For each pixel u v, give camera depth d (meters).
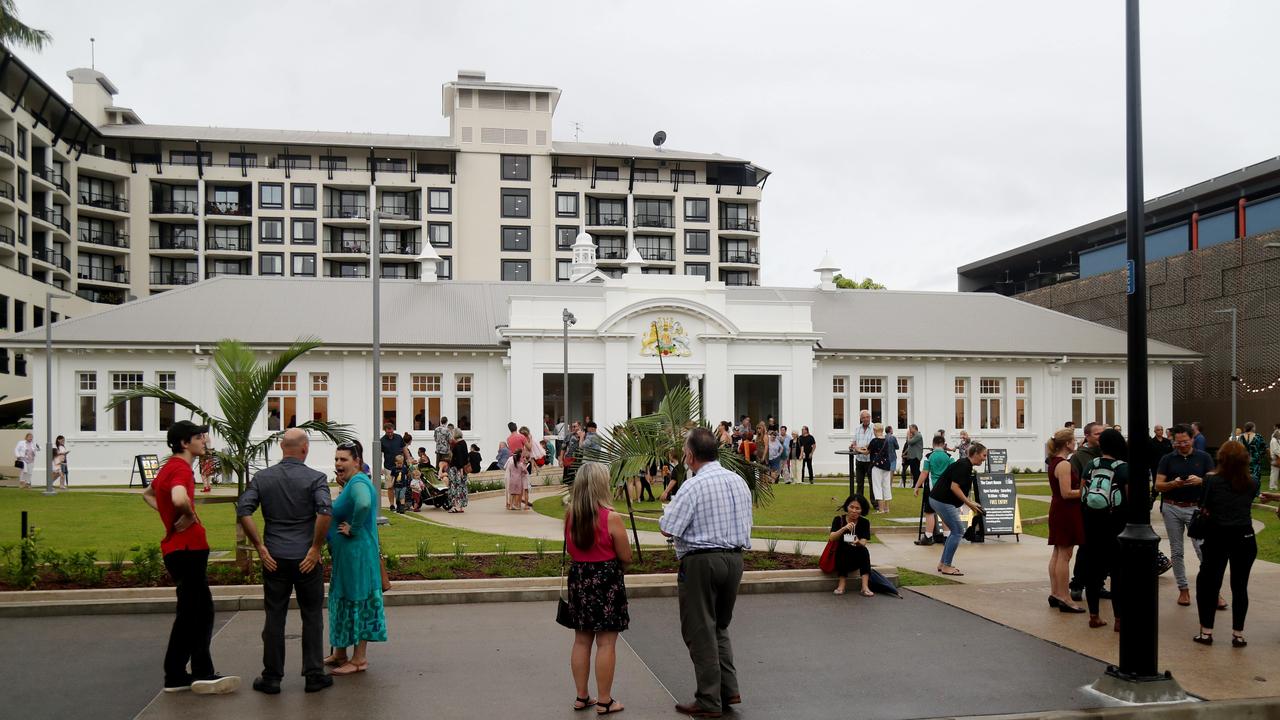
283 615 8.54
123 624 11.21
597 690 8.61
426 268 46.53
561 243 87.06
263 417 37.91
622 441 14.28
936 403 43.31
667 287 39.81
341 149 84.44
